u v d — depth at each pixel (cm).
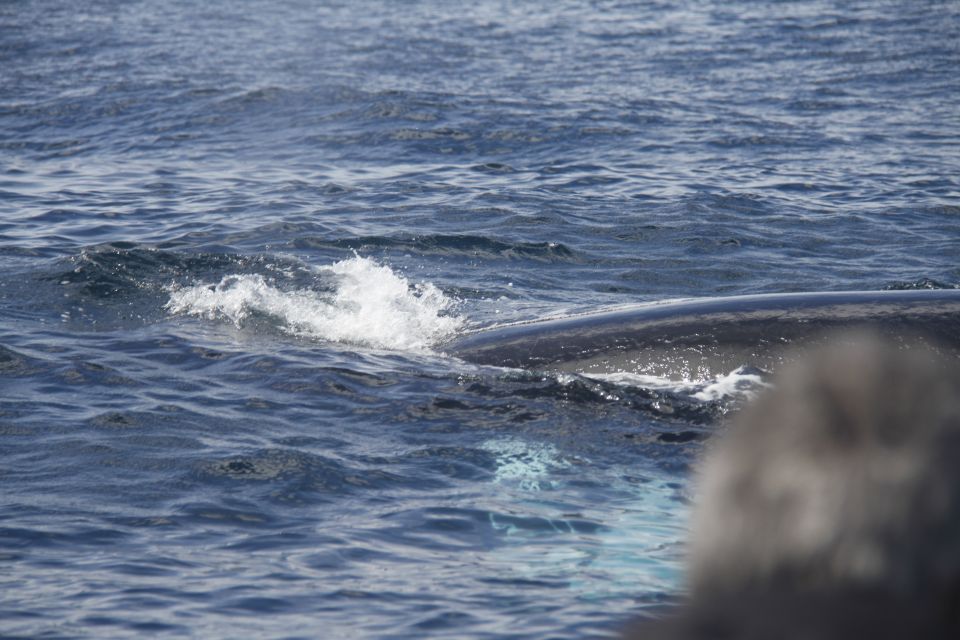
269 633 1916
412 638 1898
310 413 3195
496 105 10150
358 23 17300
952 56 13712
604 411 3200
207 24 17088
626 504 2592
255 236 5691
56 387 3359
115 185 7094
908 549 502
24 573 2161
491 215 6297
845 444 520
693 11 18788
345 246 5534
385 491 2656
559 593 2086
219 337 3916
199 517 2475
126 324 4059
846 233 5975
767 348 3344
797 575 516
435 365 3603
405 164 7975
